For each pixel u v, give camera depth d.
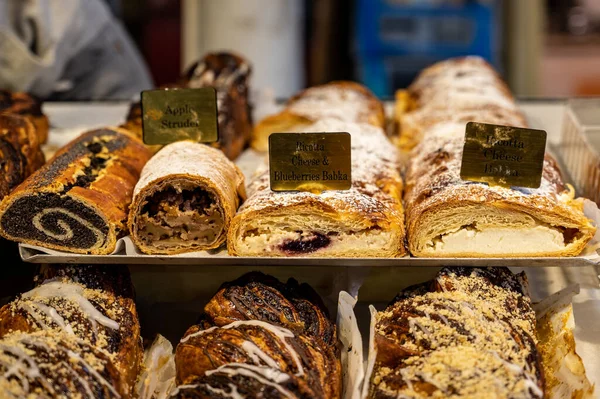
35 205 0.75
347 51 1.69
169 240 0.77
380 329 0.73
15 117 0.92
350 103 1.09
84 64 1.30
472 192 0.76
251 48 1.42
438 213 0.75
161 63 1.82
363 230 0.76
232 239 0.75
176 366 0.72
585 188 0.91
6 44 1.17
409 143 1.04
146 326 0.83
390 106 1.25
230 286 0.76
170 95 0.85
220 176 0.78
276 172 0.78
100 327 0.73
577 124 0.96
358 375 0.70
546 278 0.85
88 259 0.75
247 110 1.09
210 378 0.67
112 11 1.71
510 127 0.76
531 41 1.62
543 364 0.74
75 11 1.24
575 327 0.79
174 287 0.85
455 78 1.15
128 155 0.84
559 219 0.74
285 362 0.68
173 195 0.77
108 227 0.76
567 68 1.76
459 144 0.87
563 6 1.79
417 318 0.72
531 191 0.77
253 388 0.66
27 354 0.67
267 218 0.75
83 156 0.81
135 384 0.73
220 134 0.95
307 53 1.70
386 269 0.84
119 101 1.23
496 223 0.76
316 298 0.77
